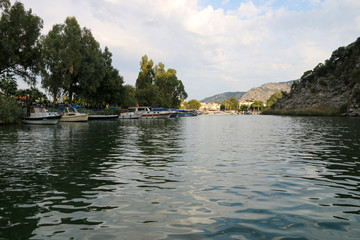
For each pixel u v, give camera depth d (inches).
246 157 398.6
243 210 181.8
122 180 263.9
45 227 155.3
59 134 819.4
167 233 146.4
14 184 248.7
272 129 1066.7
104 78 2321.6
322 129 1012.5
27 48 1349.7
